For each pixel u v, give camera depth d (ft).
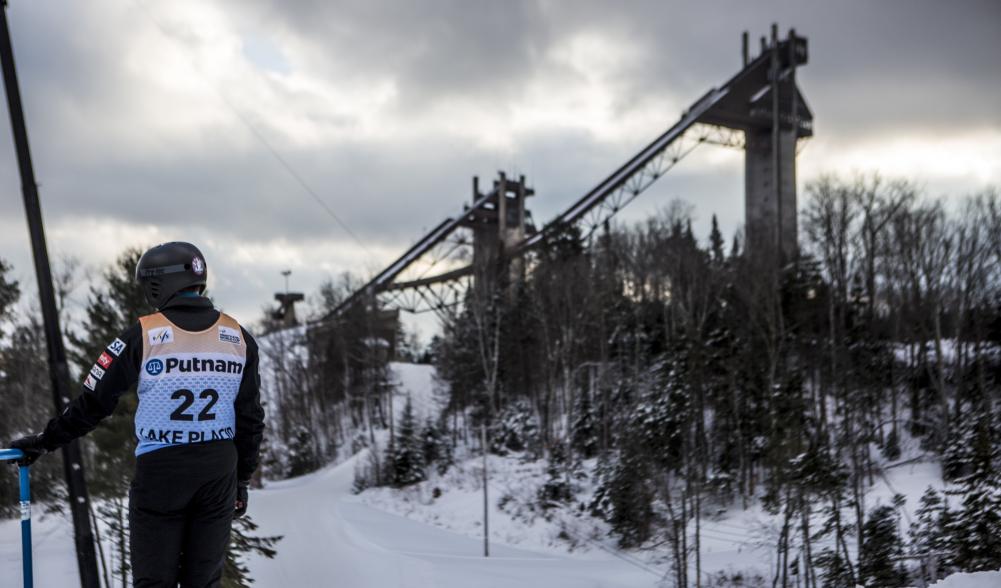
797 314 172.24
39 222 14.42
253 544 37.93
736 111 280.51
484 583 80.94
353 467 215.10
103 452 38.47
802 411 125.18
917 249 169.78
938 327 157.07
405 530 134.21
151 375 9.39
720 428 145.07
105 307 50.72
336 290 288.71
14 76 14.67
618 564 106.32
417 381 307.37
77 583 25.39
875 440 148.36
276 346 287.69
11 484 36.96
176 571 9.47
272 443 256.32
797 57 297.74
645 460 124.57
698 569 89.66
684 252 191.52
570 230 234.38
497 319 212.02
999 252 165.17
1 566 26.53
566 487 144.66
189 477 9.36
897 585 70.54
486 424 201.87
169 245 10.09
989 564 68.13
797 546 86.58
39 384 80.43
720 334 159.74
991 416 113.50
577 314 196.24
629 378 186.29
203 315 9.95
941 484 116.16
